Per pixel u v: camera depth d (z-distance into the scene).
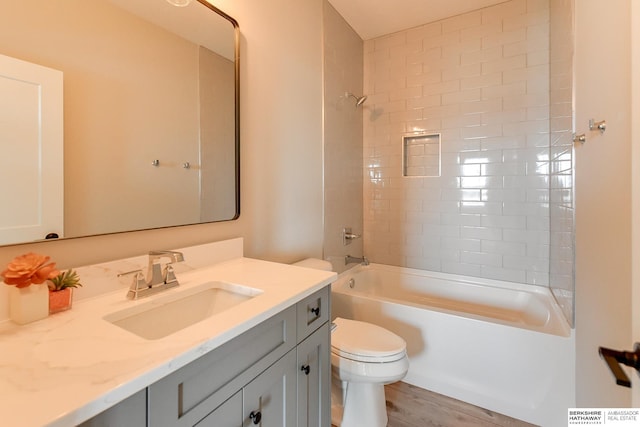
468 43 2.35
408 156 2.67
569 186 1.55
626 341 0.68
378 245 2.79
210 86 1.30
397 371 1.29
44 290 0.75
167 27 1.14
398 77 2.64
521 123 2.19
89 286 0.89
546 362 1.51
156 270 0.96
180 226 1.20
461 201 2.43
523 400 1.56
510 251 2.27
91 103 0.92
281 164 1.74
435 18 2.41
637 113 0.51
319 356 1.08
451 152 2.45
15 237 0.77
